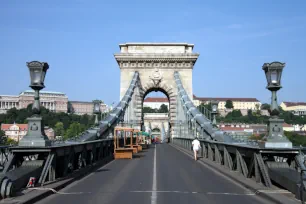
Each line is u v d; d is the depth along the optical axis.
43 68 15.27
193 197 13.55
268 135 15.45
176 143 68.94
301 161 14.71
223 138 27.42
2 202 11.30
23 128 127.75
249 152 16.97
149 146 65.81
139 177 19.56
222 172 21.36
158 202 12.48
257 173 15.98
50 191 13.91
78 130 105.94
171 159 33.34
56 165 17.31
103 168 24.66
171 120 73.19
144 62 74.44
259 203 12.45
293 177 13.02
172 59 74.12
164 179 18.73
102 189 15.32
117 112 46.47
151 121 149.12
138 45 76.19
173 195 13.93
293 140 68.00
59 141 19.12
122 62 74.56
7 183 12.12
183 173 21.56
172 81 74.38
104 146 33.34
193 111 45.62
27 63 15.21
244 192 14.70
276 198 12.34
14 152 14.81
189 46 77.00
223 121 183.75
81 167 22.22
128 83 73.88
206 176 20.11
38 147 14.74
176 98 73.44
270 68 15.48
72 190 15.02
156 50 75.88
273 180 14.64
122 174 20.94
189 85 73.94
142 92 73.56
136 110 71.69
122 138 47.09
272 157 15.62
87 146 24.03
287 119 172.38
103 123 37.59
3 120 168.38
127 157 34.09
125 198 13.23
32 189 13.75
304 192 11.62
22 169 14.44
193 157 35.62
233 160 21.84
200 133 38.31
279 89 15.57
